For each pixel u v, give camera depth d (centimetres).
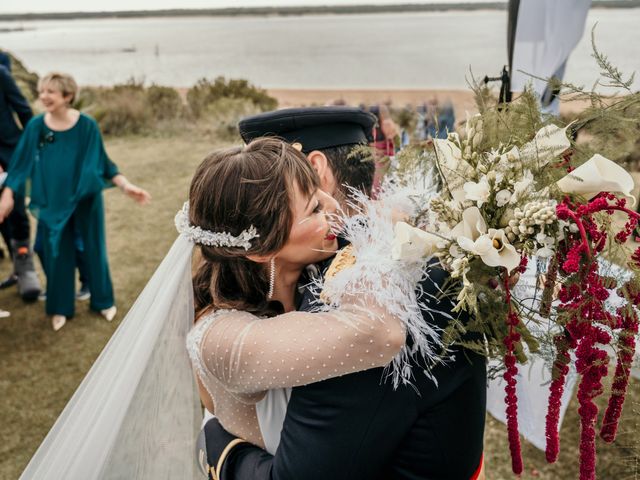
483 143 100
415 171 112
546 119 99
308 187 105
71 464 83
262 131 159
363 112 158
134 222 597
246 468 107
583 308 85
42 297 430
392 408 90
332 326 90
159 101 1095
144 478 99
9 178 353
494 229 88
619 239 85
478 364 100
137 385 96
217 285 111
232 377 97
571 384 128
